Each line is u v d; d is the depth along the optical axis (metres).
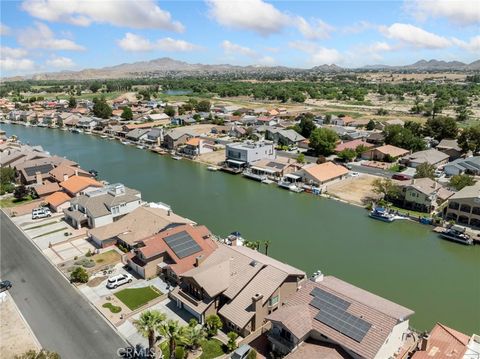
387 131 139.75
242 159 119.06
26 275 56.41
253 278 46.34
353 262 63.12
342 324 37.00
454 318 49.09
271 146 124.06
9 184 95.12
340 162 124.31
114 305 49.03
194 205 89.50
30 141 163.62
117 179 110.38
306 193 97.88
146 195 96.38
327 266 61.72
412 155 120.56
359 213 84.44
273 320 38.94
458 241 70.38
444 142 134.38
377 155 125.31
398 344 38.94
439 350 36.97
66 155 139.25
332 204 90.06
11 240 67.56
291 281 46.62
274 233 73.94
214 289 45.38
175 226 63.66
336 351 35.38
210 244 59.12
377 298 42.38
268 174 110.25
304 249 67.44
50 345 41.84
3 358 39.72
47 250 63.97
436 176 107.38
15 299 50.53
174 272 52.19
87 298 50.62
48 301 49.97
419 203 83.62
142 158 135.75
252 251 55.38
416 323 48.00
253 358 38.41
